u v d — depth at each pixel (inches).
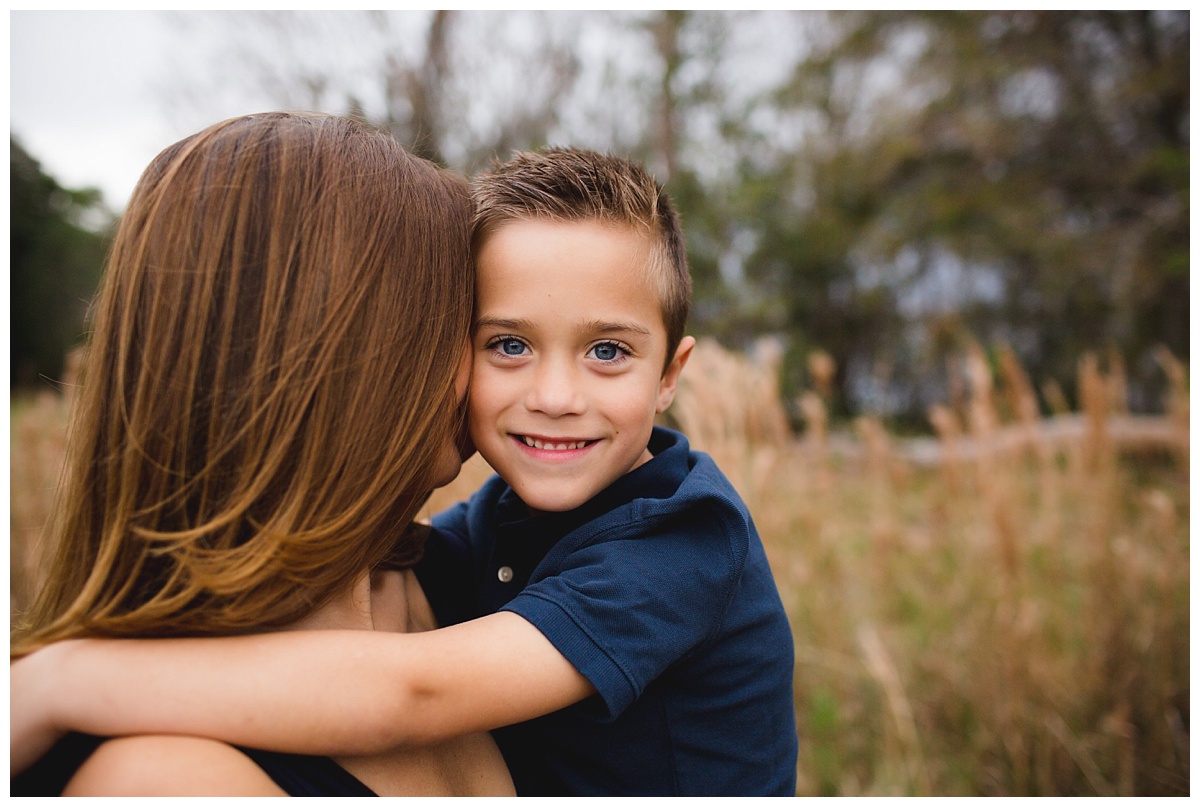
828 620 110.4
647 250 40.1
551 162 41.7
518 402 37.5
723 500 37.3
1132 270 315.9
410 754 32.0
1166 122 330.3
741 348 400.5
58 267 418.0
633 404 38.9
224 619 28.4
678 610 34.6
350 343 29.4
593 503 40.8
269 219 29.4
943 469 125.5
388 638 29.8
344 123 34.2
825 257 436.1
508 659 31.0
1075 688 97.9
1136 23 326.3
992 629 103.0
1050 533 113.1
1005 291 417.1
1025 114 361.7
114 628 28.2
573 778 37.8
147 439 28.4
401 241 31.4
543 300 37.1
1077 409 358.3
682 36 365.1
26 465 113.7
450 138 283.7
